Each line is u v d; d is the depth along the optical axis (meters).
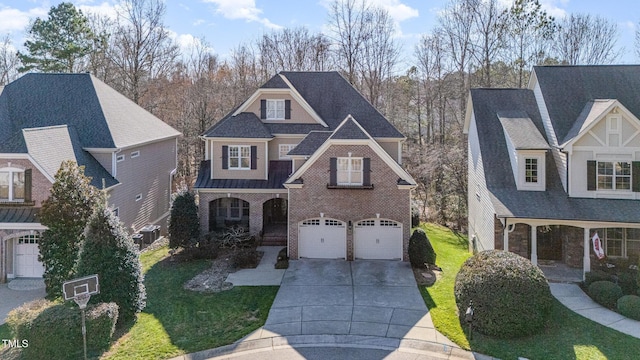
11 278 19.27
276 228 25.52
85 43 46.66
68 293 11.29
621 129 18.83
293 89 26.03
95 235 14.00
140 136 26.28
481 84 39.28
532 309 13.36
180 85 48.97
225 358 12.46
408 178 20.67
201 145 46.03
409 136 46.62
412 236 20.12
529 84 24.00
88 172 21.27
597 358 12.29
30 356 11.95
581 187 19.22
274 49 50.78
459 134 39.22
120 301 14.07
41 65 45.34
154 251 23.39
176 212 21.52
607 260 19.27
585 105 21.20
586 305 15.78
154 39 46.34
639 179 18.69
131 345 13.03
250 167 24.48
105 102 25.22
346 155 20.62
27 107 23.92
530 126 21.25
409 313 15.22
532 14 38.28
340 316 15.01
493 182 20.45
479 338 13.51
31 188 18.75
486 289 13.67
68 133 22.09
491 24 38.84
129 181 24.97
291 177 20.88
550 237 20.56
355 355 12.64
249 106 26.16
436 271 19.48
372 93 46.03
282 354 12.69
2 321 14.99
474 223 24.17
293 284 17.91
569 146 19.03
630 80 21.88
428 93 44.59
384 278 18.52
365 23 45.88
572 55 40.38
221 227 25.34
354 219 20.75
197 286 17.75
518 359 12.35
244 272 19.41
